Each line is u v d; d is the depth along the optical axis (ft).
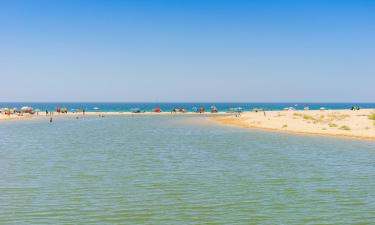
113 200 61.82
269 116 327.26
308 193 66.23
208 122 294.66
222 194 65.57
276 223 50.60
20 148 129.29
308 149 125.59
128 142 149.48
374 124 204.54
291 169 88.99
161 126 251.39
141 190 68.44
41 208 57.31
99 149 126.52
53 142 149.69
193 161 100.73
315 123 233.76
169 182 74.84
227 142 148.25
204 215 54.03
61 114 472.44
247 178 78.69
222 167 91.66
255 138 163.94
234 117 356.79
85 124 277.64
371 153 115.85
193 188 69.97
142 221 51.52
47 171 86.22
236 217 53.11
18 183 73.77
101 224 50.34
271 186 71.56
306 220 51.80
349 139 157.07
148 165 94.53
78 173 84.02
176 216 53.62
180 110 526.57
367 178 78.79
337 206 58.49
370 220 51.90
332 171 86.48
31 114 455.22
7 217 53.11
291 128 209.56
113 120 336.49
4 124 275.80
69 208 57.36
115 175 81.66
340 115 294.25
